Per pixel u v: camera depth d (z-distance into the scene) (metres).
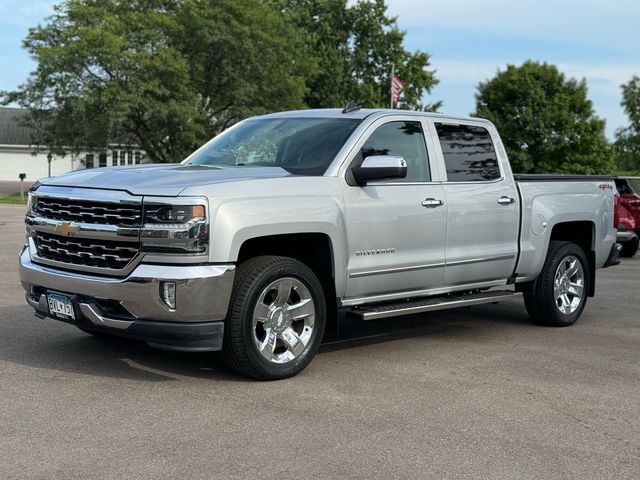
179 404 4.96
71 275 5.42
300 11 56.97
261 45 39.59
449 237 6.71
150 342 5.23
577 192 8.14
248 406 4.95
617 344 7.19
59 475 3.78
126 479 3.75
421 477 3.88
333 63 55.97
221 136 7.11
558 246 7.98
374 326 7.87
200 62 39.34
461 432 4.58
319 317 5.77
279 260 5.52
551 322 7.96
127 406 4.89
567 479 3.93
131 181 5.38
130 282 5.08
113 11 38.56
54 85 37.19
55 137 39.75
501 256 7.21
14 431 4.39
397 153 6.47
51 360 5.96
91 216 5.35
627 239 15.67
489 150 7.31
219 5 39.12
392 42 58.56
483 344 7.08
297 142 6.36
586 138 57.03
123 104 35.81
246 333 5.32
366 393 5.33
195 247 5.05
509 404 5.17
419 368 6.08
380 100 56.41
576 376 5.95
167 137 39.91
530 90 56.53
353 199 5.96
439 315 8.65
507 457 4.20
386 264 6.20
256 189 5.39
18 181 65.56
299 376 5.73
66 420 4.59
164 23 37.44
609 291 10.90
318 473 3.89
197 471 3.88
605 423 4.84
